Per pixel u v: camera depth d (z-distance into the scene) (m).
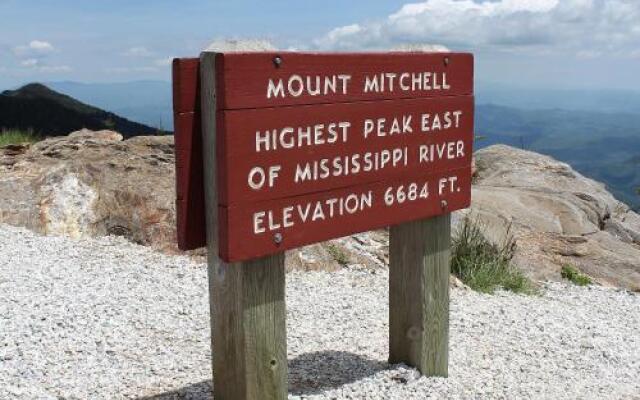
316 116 3.45
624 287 9.21
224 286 3.31
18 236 6.98
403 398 4.03
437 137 4.21
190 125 3.16
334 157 3.58
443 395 4.15
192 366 4.33
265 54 3.17
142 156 8.38
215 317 3.40
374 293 6.46
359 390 4.04
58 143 9.06
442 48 4.25
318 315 5.69
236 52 3.06
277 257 3.37
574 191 12.19
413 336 4.39
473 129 4.48
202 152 3.22
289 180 3.35
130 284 5.98
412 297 4.36
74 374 4.06
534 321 6.50
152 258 6.78
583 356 5.60
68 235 7.19
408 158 4.02
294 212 3.40
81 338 4.66
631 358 5.74
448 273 4.43
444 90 4.21
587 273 9.34
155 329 5.01
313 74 3.41
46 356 4.31
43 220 7.26
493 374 4.76
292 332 5.23
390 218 3.96
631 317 7.46
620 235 11.93
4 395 3.66
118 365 4.26
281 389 3.45
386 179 3.90
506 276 8.08
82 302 5.41
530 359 5.31
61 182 7.58
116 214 7.35
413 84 4.00
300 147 3.39
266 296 3.33
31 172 7.99
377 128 3.80
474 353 5.25
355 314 5.80
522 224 10.09
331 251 7.26
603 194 13.52
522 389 4.51
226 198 3.09
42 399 3.62
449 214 4.39
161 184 7.73
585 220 10.91
